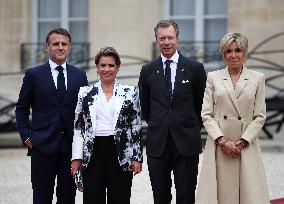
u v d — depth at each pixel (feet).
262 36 77.20
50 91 33.81
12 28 86.38
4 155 66.33
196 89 34.68
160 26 34.24
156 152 34.17
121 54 81.66
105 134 32.37
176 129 34.04
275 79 75.82
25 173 56.03
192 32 83.61
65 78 34.22
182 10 83.71
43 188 33.91
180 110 34.19
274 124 74.23
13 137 77.46
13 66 86.07
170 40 34.06
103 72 32.40
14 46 86.22
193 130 34.35
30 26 86.94
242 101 32.19
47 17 87.30
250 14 77.51
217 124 32.48
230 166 32.32
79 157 32.55
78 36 86.84
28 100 34.22
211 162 32.35
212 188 32.14
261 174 32.27
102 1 82.07
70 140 33.88
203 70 34.73
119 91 32.68
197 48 82.23
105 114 32.37
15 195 47.21
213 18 82.99
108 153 32.42
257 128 32.09
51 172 33.94
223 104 32.42
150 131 34.53
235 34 32.30
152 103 34.60
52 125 33.68
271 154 63.72
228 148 31.94
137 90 33.09
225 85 32.42
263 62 76.95
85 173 32.55
